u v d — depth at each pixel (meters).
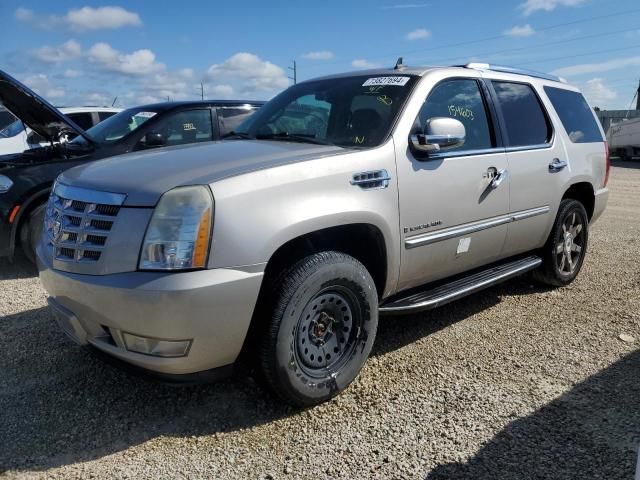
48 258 2.99
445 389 3.29
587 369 3.55
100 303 2.65
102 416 3.00
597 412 3.02
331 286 3.02
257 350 2.84
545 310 4.66
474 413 3.03
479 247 4.03
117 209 2.72
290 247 3.02
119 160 3.30
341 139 3.55
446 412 3.04
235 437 2.83
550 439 2.78
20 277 5.54
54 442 2.77
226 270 2.61
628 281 5.48
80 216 2.84
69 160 5.80
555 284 5.15
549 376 3.46
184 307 2.52
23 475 2.52
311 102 4.03
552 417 2.98
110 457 2.66
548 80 5.15
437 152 3.62
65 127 5.99
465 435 2.83
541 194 4.57
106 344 2.81
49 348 3.81
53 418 2.98
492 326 4.30
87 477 2.51
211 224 2.60
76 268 2.77
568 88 5.38
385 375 3.47
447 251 3.74
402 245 3.40
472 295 5.05
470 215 3.86
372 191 3.19
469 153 3.85
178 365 2.65
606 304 4.81
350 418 2.99
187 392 3.26
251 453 2.70
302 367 2.98
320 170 2.98
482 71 4.33
